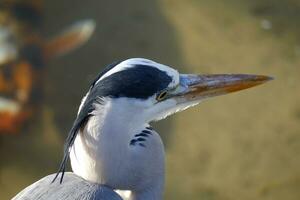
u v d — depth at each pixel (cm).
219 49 1251
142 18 1302
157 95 594
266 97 1176
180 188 1083
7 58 1192
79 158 592
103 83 572
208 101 1173
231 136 1138
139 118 584
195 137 1138
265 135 1136
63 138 1152
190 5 1315
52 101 1191
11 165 1132
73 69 1232
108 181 594
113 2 1324
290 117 1153
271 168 1098
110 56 1252
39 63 1212
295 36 1257
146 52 1257
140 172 605
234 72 1221
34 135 1157
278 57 1231
